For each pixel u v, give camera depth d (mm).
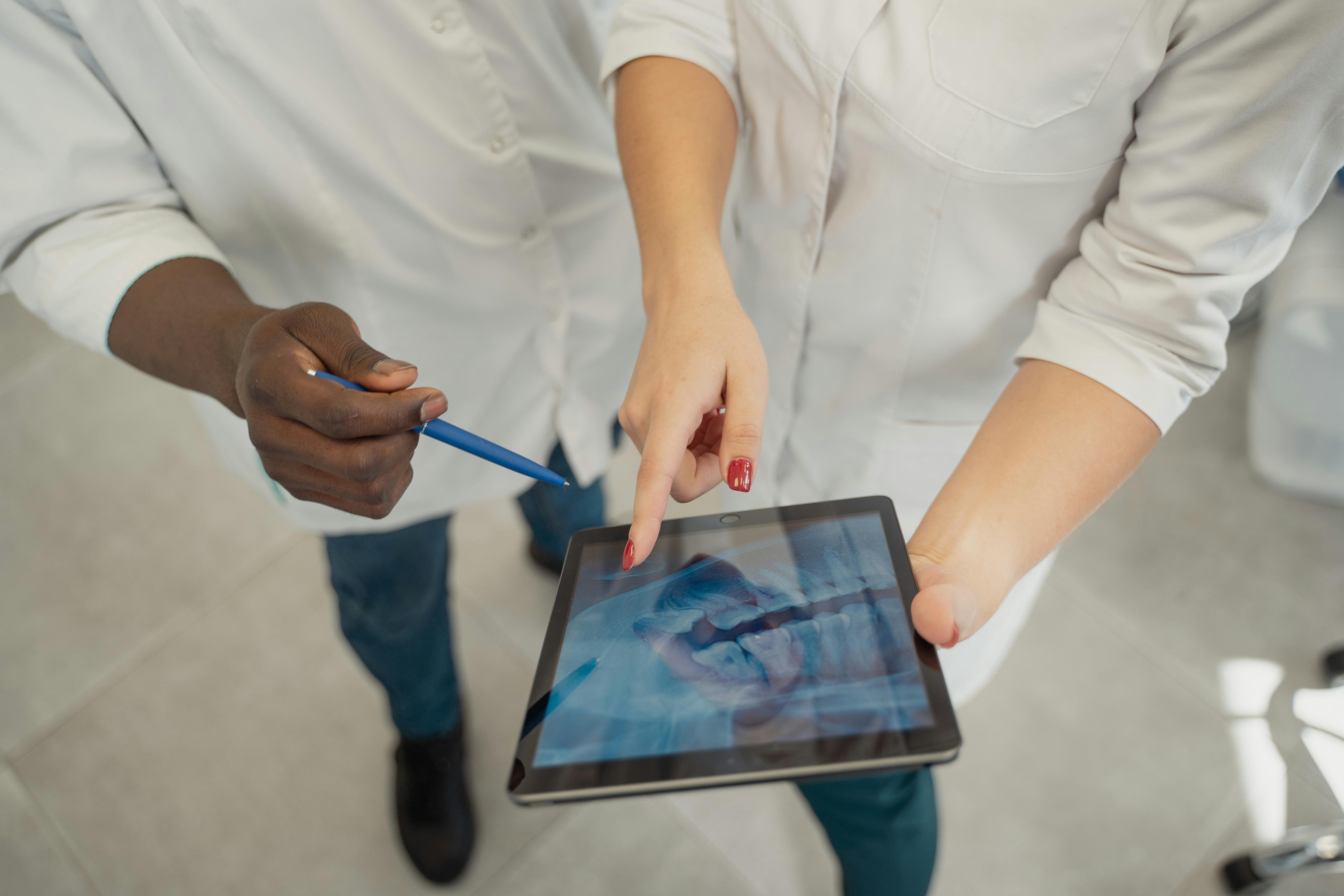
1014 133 609
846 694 511
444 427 586
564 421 1104
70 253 721
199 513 1713
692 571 600
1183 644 1464
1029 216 664
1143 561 1559
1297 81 485
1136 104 588
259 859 1333
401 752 1310
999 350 780
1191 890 1238
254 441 598
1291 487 1560
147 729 1464
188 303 680
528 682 1490
